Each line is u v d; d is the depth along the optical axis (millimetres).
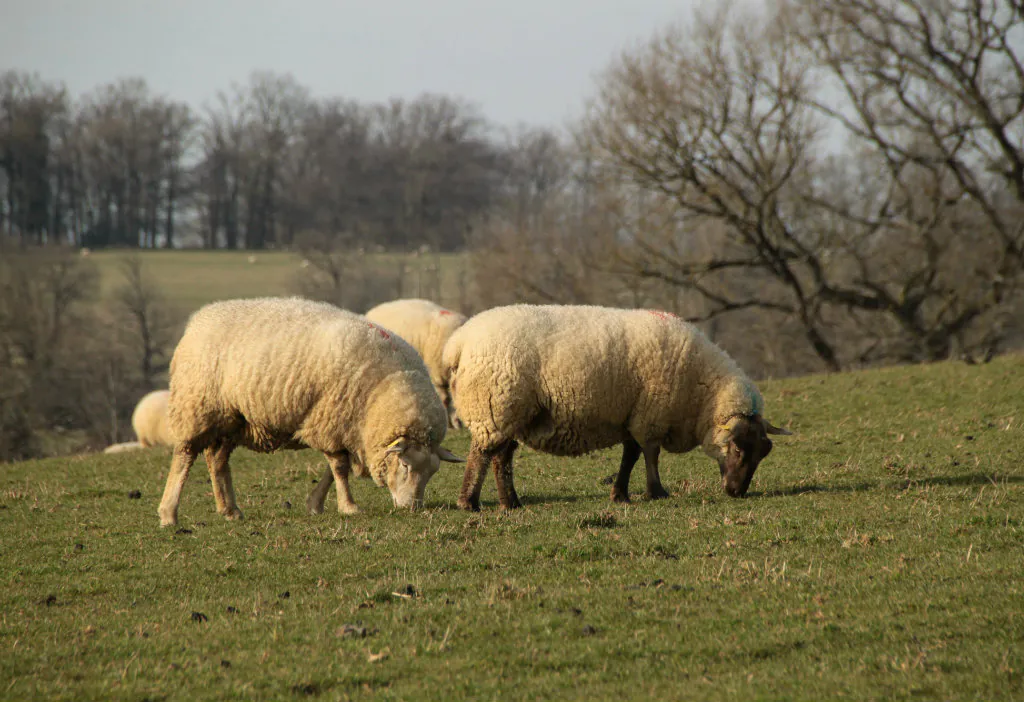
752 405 39312
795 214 128125
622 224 132375
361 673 21078
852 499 37219
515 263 165625
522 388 37969
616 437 40000
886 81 115000
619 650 21906
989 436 51250
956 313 130875
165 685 20797
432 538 33281
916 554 28547
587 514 35625
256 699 20016
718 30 116000
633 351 38375
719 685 19688
